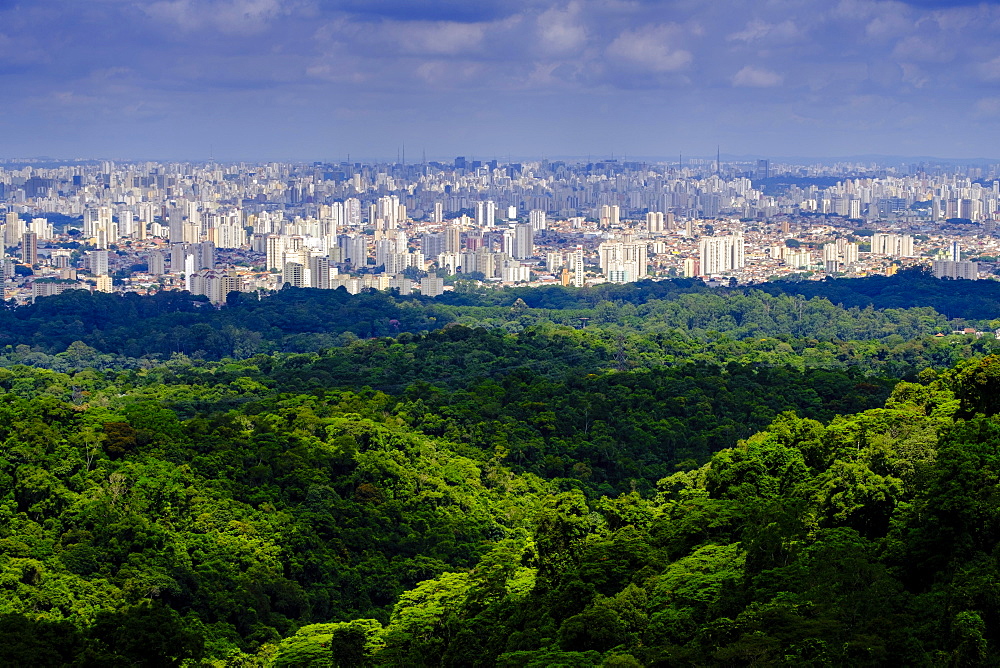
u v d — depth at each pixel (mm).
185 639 115875
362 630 141125
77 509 168750
